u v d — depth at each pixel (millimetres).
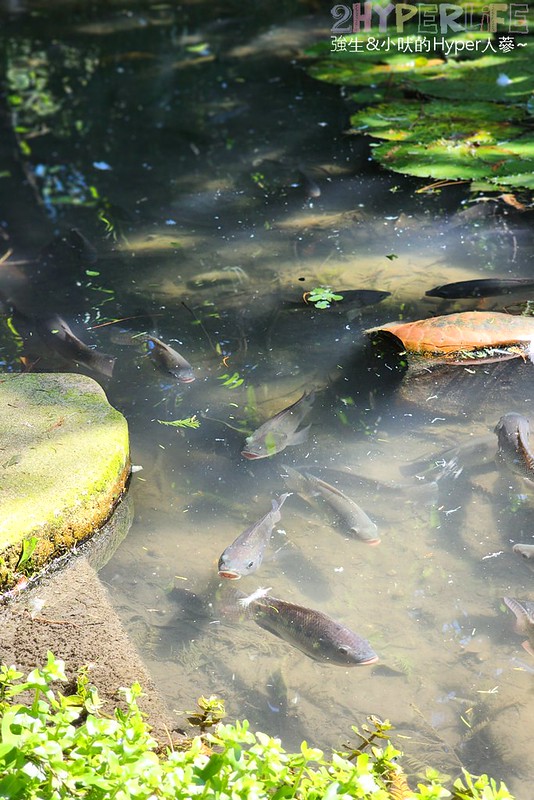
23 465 3285
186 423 3785
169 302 4789
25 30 10398
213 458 3598
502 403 3797
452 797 2207
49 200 6191
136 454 3631
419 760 2371
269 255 5250
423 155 6137
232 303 4746
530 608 2807
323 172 6371
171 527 3260
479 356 4027
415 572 2984
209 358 4258
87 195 6242
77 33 10211
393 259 5098
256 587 2947
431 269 4957
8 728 1899
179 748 2365
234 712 2529
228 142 7016
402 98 7422
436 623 2791
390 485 3336
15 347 4391
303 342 4344
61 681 2586
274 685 2623
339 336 4375
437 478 3383
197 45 9539
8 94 8328
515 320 4164
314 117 7406
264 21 10305
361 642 2543
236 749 1938
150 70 8828
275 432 3527
